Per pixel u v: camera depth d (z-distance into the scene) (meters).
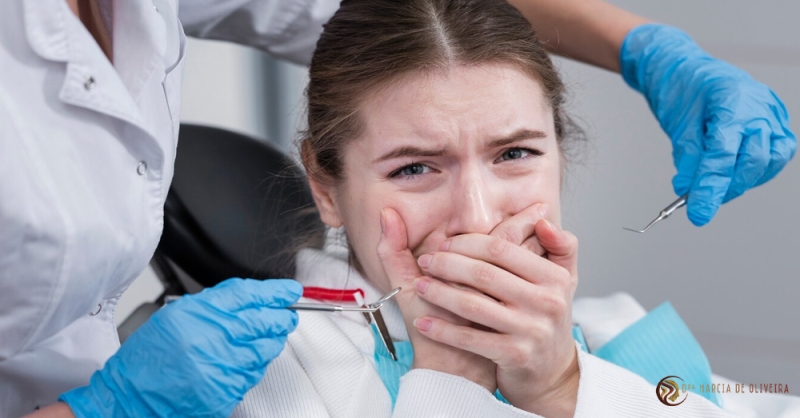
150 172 0.97
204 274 1.37
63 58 0.86
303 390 1.07
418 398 1.02
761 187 2.21
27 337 0.89
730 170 1.26
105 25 1.02
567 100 1.49
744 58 2.17
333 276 1.25
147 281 2.18
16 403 0.99
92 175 0.90
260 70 2.32
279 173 1.42
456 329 1.00
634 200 2.29
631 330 1.40
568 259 1.05
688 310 2.33
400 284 1.06
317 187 1.21
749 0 2.12
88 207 0.87
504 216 1.07
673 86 1.44
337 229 1.29
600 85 2.23
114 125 0.92
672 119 1.43
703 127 1.37
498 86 1.03
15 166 0.81
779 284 2.25
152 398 0.88
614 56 1.54
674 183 1.36
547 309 0.98
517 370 1.03
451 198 1.05
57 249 0.84
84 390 0.89
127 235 0.94
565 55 1.61
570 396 1.08
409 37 1.04
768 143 1.30
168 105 1.03
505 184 1.06
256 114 2.35
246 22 1.42
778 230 2.22
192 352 0.88
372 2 1.10
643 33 1.50
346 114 1.09
